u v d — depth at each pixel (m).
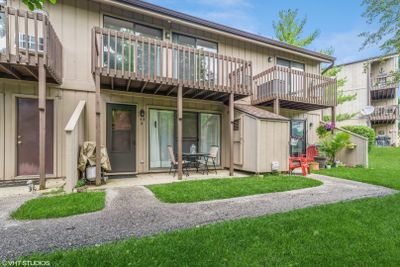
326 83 9.63
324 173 7.16
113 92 6.88
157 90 6.99
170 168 7.55
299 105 9.62
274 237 2.54
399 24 4.90
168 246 2.31
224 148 8.59
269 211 3.55
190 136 8.12
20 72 5.46
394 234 2.66
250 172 7.40
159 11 7.07
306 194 4.58
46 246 2.37
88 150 5.65
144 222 3.06
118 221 3.08
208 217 3.27
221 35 8.59
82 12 6.54
